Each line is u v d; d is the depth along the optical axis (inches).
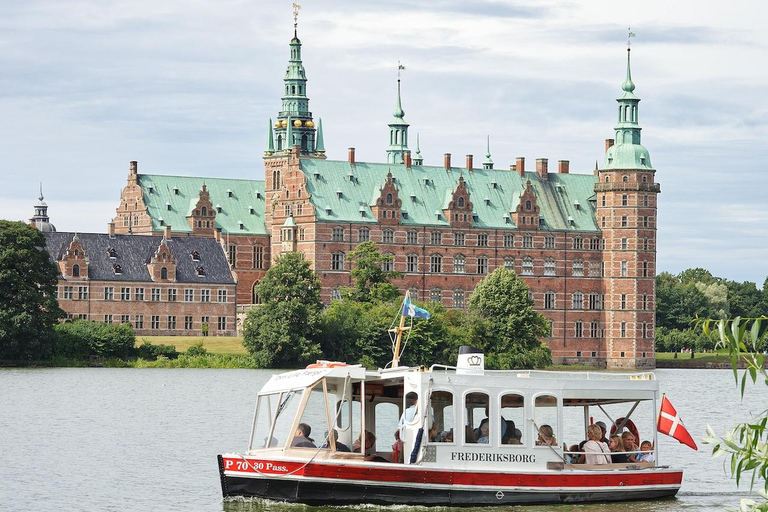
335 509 4473.4
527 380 4702.3
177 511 4761.3
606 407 5570.9
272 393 4746.6
